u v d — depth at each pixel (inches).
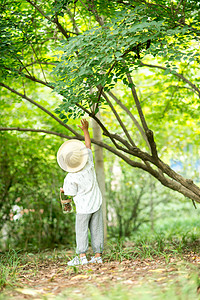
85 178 173.5
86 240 173.2
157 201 418.9
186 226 379.2
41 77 300.2
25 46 212.8
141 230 374.9
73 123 302.2
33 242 313.3
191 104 278.1
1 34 187.2
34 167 318.3
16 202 315.9
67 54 162.6
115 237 366.9
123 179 385.1
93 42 155.2
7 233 316.5
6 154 311.7
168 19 179.9
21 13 199.8
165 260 164.1
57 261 200.8
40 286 134.6
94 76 168.7
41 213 322.7
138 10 172.4
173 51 160.9
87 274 145.6
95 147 267.3
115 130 353.7
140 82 316.2
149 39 157.9
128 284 124.4
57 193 321.7
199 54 160.4
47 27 234.2
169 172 207.0
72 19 233.6
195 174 427.2
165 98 292.5
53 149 314.0
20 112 306.8
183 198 412.5
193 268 137.3
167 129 388.5
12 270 167.0
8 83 272.5
